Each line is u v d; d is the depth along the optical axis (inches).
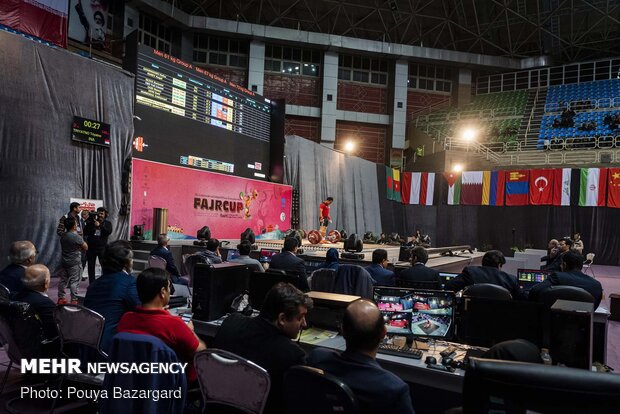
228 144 577.0
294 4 913.5
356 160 836.0
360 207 832.3
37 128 334.6
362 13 961.5
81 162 369.4
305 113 941.8
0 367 171.2
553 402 49.3
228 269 156.4
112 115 397.1
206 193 516.1
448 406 142.9
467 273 178.4
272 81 936.3
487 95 1055.0
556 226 791.1
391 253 450.3
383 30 994.7
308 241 549.3
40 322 131.4
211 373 93.0
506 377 50.8
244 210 579.8
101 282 137.3
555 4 911.7
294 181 705.6
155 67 467.8
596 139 833.5
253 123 625.3
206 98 539.8
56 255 342.3
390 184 898.7
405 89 986.1
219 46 904.3
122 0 729.0
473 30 1005.8
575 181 763.4
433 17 959.0
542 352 121.5
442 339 130.2
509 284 173.3
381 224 882.1
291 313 97.6
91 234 291.6
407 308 132.1
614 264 748.0
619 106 910.4
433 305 131.1
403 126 979.3
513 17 962.7
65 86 357.4
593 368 122.4
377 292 135.9
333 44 916.6
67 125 357.7
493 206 842.8
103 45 701.9
